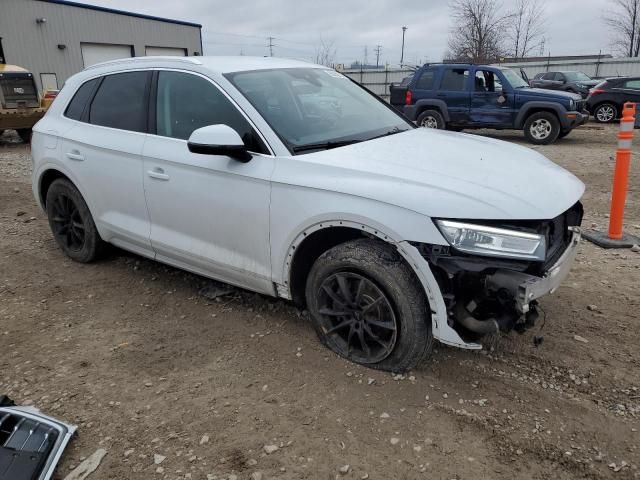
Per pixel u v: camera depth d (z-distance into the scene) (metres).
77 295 4.28
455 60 38.97
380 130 3.79
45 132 4.74
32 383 3.13
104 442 2.64
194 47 34.38
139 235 4.08
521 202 2.73
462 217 2.64
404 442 2.59
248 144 3.35
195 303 4.07
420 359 2.99
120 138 4.07
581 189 3.22
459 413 2.78
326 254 3.10
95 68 4.58
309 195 3.02
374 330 3.09
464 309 2.80
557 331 3.55
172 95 3.83
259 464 2.48
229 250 3.54
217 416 2.81
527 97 12.61
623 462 2.44
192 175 3.57
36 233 5.88
